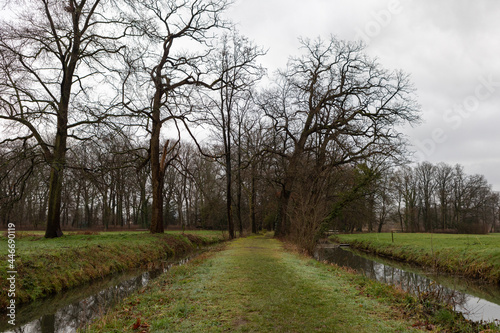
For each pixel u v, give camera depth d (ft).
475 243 61.46
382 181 70.08
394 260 69.46
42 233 85.40
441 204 173.68
